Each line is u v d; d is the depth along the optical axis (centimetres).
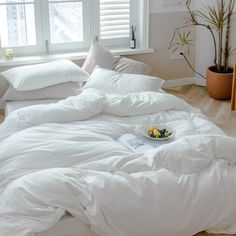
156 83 332
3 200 189
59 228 183
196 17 457
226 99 444
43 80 333
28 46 405
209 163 213
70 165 212
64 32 416
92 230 186
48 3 400
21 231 175
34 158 212
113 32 435
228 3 438
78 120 271
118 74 341
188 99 443
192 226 198
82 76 346
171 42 457
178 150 214
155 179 199
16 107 321
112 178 195
